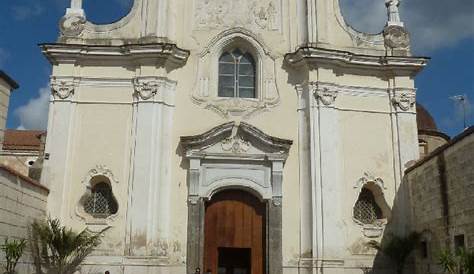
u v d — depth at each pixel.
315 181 21.61
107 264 20.47
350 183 22.11
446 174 18.09
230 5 23.48
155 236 20.64
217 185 21.50
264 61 23.00
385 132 22.91
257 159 21.70
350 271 21.27
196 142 21.34
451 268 15.60
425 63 23.23
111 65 22.39
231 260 23.84
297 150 22.25
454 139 17.36
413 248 20.62
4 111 17.16
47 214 20.78
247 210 21.98
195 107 22.28
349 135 22.59
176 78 22.50
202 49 22.91
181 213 21.25
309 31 23.11
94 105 22.06
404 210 22.09
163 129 21.73
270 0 23.66
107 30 22.92
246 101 22.53
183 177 21.55
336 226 21.31
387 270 21.41
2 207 16.56
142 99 21.84
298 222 21.59
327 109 22.33
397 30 23.77
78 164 21.48
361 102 23.02
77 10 23.06
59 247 19.16
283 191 21.75
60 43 22.05
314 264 20.78
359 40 23.70
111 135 21.75
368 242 21.61
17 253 16.16
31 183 19.11
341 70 23.08
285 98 22.72
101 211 21.56
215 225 21.77
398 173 22.47
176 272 20.72
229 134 21.77
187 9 23.30
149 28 22.58
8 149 38.53
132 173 21.23
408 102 23.12
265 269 21.27
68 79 22.11
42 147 25.98
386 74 23.44
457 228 17.16
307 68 22.55
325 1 23.56
